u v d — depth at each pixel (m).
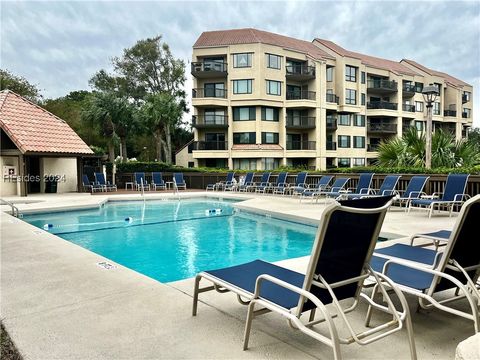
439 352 2.46
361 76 38.34
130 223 10.36
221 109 33.28
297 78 34.81
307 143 34.84
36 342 2.63
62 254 5.46
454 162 13.17
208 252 7.18
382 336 2.28
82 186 20.36
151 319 3.03
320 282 2.29
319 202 13.03
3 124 17.34
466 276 2.64
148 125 32.91
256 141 32.81
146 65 40.22
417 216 9.23
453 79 49.47
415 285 2.76
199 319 3.03
